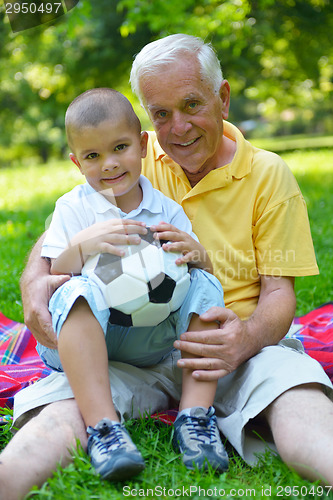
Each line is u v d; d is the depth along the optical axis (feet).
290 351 7.40
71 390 6.91
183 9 30.19
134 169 7.65
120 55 52.03
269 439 7.16
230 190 8.48
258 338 7.37
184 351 7.18
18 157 108.47
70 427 6.44
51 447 6.19
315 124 152.56
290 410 6.49
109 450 6.07
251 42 52.08
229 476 6.42
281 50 56.13
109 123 7.41
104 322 6.79
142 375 7.71
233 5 31.14
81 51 52.47
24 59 54.85
